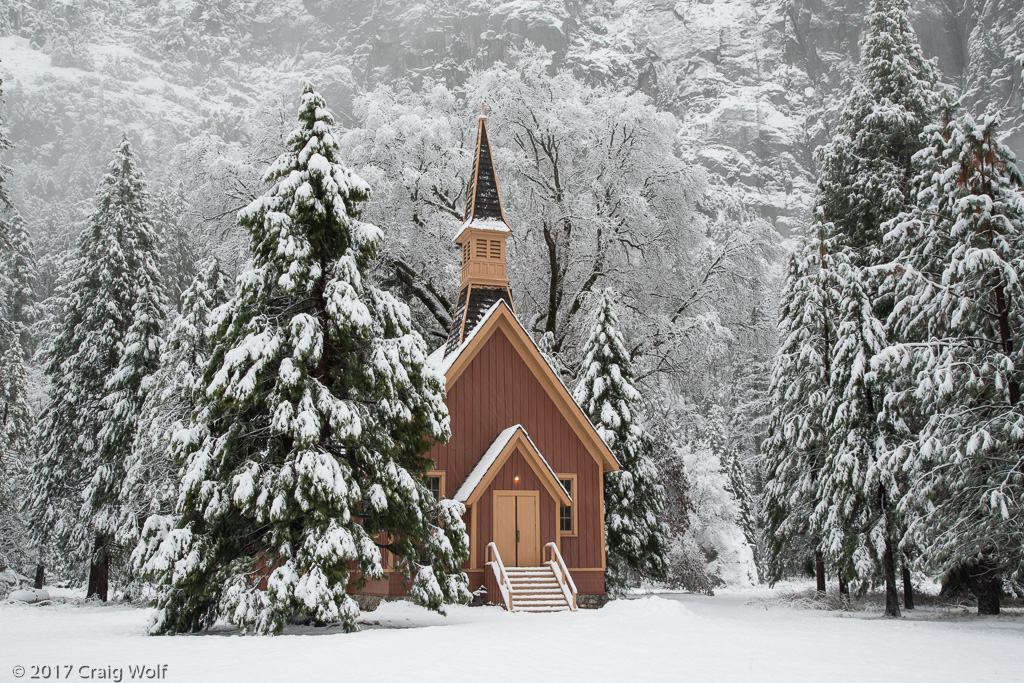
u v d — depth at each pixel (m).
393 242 37.53
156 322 32.03
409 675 11.45
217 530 17.09
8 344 35.47
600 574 26.91
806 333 33.00
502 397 27.09
